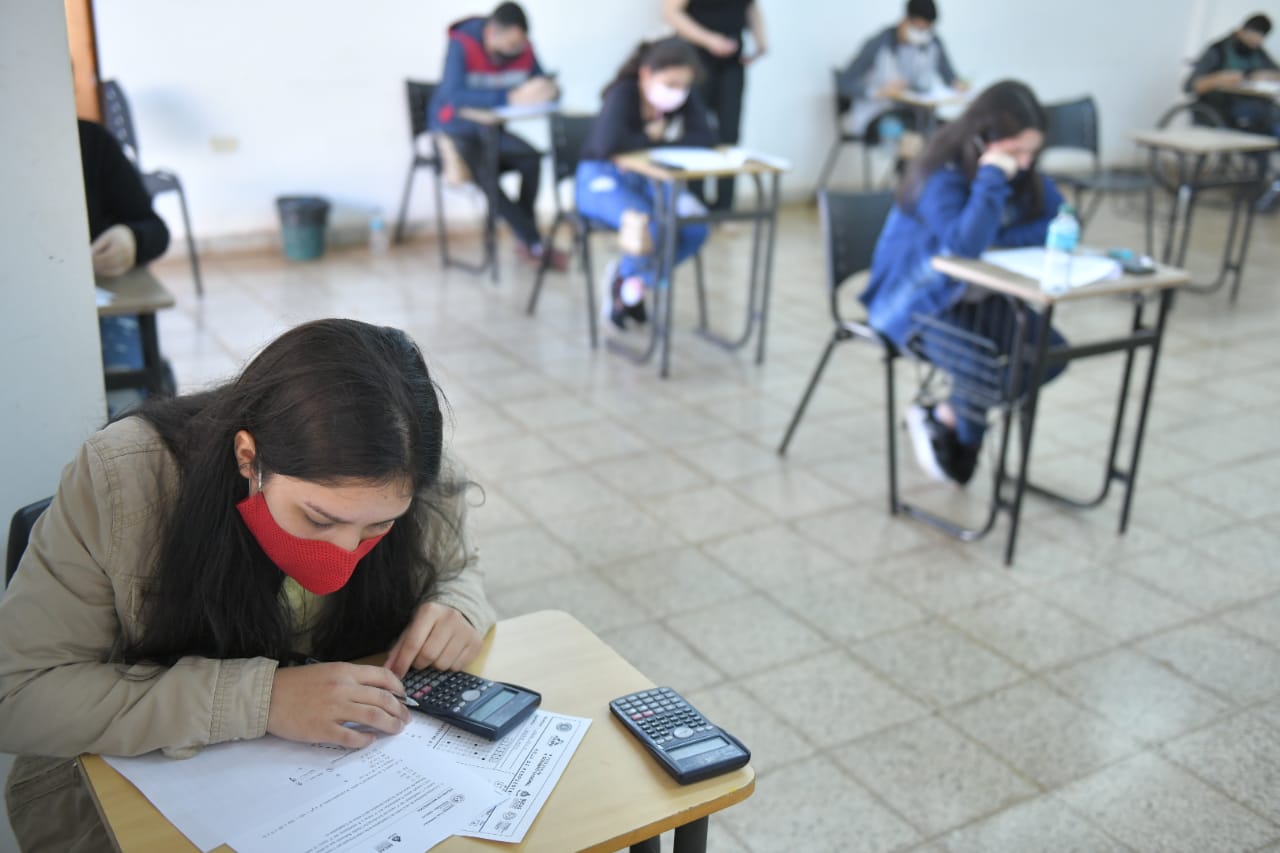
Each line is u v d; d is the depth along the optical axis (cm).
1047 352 255
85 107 290
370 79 529
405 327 432
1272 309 492
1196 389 396
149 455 108
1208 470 331
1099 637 246
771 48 635
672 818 98
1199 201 703
